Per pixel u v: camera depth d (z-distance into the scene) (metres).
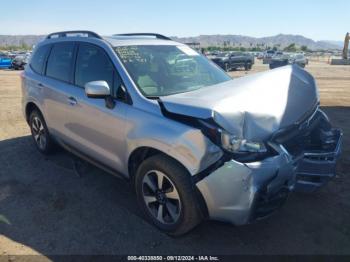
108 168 3.83
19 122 7.44
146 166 3.18
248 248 3.07
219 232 3.29
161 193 3.16
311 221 3.47
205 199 2.82
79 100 3.93
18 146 5.71
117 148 3.52
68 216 3.57
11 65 31.28
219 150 2.71
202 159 2.75
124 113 3.34
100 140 3.75
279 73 3.69
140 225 3.41
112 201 3.87
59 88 4.32
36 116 5.09
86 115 3.84
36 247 3.08
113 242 3.15
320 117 3.88
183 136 2.83
